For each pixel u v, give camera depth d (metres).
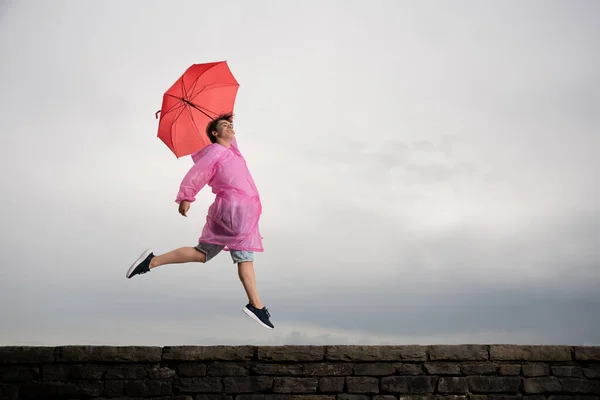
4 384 4.41
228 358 4.48
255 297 4.89
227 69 5.55
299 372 4.46
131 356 4.47
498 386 4.43
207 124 5.32
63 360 4.45
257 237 4.96
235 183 4.93
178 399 4.43
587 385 4.42
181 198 4.86
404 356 4.47
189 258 4.88
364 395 4.44
